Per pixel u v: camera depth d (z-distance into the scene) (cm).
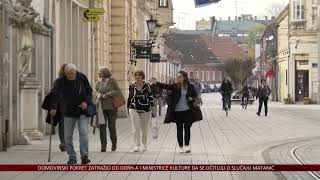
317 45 8625
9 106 2353
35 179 1642
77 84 1922
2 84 2292
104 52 4662
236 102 8612
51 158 2067
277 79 10300
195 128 3706
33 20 2594
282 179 1667
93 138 2869
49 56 3061
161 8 9194
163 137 3006
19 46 2561
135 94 2350
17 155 2141
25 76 2591
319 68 8612
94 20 3475
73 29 3875
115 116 2352
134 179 1652
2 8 2306
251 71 15588
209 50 18862
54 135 2922
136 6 6050
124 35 4947
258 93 5269
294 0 8700
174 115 2297
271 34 11662
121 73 4944
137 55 5166
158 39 8088
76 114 1917
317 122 4409
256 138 3023
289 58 8806
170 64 11525
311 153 2364
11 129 2412
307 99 8469
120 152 2316
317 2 8612
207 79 18288
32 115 2644
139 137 2352
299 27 8712
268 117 5038
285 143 2764
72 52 3803
